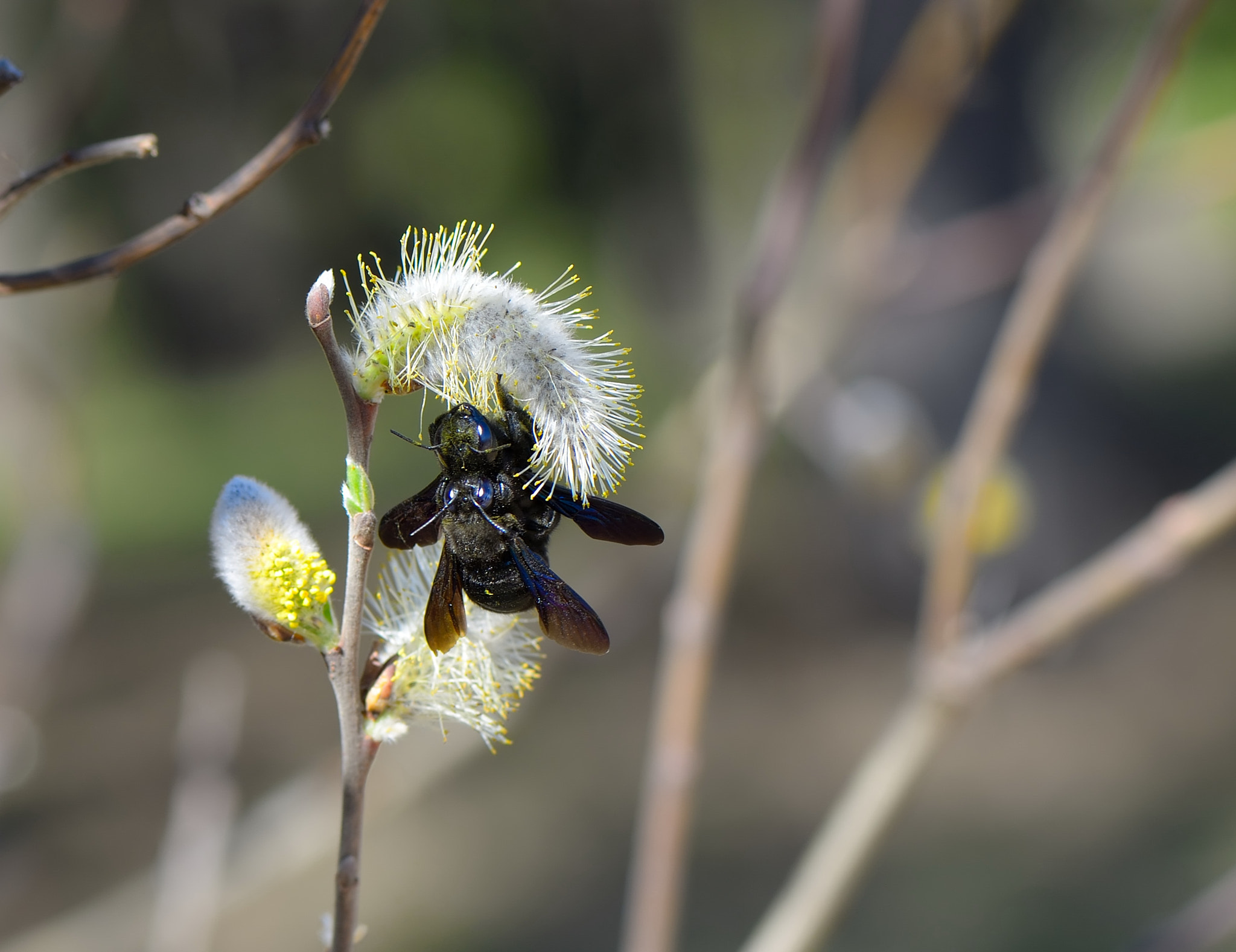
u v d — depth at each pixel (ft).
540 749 5.77
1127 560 2.16
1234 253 13.91
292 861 2.40
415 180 14.37
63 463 2.58
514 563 1.91
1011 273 2.82
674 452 2.91
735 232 10.91
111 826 5.16
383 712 1.88
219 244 14.48
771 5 10.23
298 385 13.61
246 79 8.37
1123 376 7.66
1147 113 2.17
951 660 2.19
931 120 2.48
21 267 3.40
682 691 2.19
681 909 4.64
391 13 13.19
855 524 6.52
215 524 1.85
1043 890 4.50
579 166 13.83
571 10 12.50
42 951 2.71
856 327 2.60
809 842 5.04
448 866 4.92
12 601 2.49
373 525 1.83
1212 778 5.13
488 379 1.87
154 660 7.13
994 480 2.46
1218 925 2.17
